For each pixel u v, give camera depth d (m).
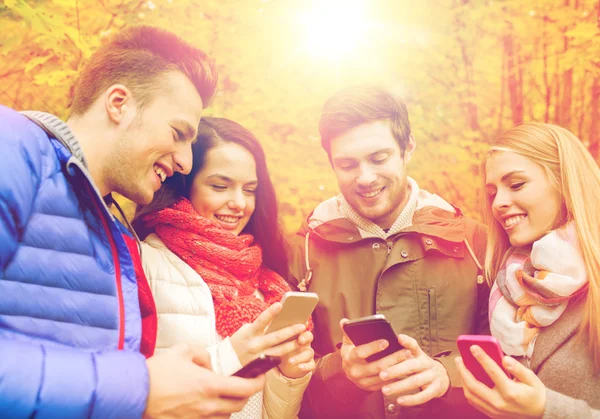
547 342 1.69
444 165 4.61
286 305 1.47
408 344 1.61
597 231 1.69
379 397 2.07
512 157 1.82
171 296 1.79
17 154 1.17
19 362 1.02
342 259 2.24
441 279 2.16
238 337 1.49
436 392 1.71
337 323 2.17
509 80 4.87
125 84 1.50
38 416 1.01
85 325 1.26
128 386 1.10
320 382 1.99
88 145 1.48
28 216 1.18
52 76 3.20
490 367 1.44
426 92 4.97
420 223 2.21
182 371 1.19
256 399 1.87
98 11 3.75
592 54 4.39
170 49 1.58
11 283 1.16
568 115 4.73
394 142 2.15
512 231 1.85
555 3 4.68
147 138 1.50
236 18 4.46
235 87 4.50
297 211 4.13
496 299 1.87
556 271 1.68
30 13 3.01
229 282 1.90
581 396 1.61
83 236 1.28
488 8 4.83
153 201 1.98
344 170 2.17
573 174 1.72
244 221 2.08
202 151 1.96
